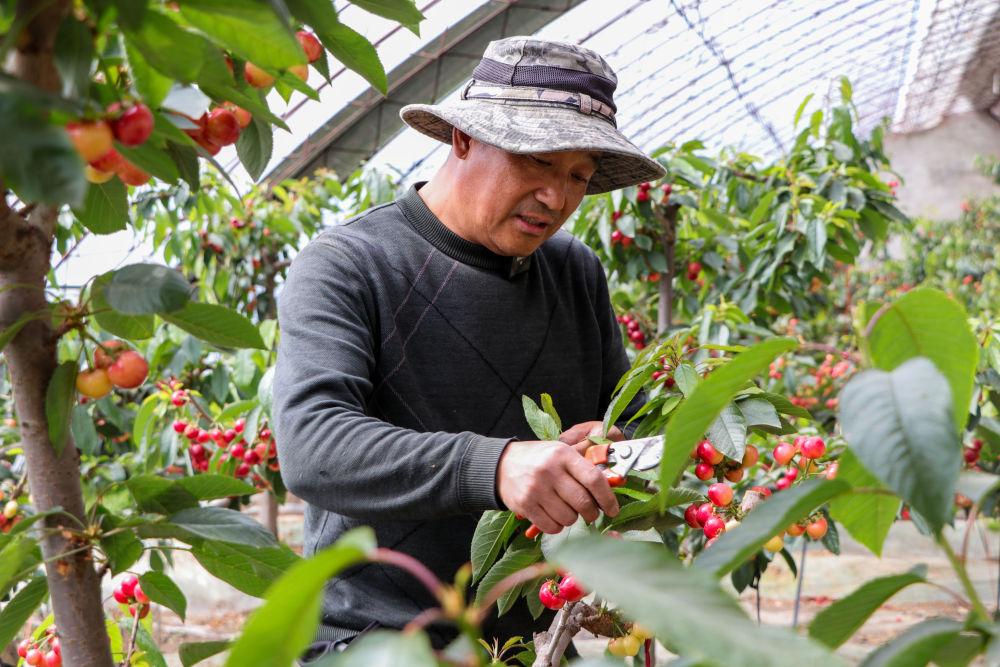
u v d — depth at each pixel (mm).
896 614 6215
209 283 5094
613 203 3854
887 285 11500
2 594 1188
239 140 1191
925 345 802
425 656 518
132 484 1119
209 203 4918
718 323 3469
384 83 1114
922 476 646
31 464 1055
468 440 1396
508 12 7320
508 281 1918
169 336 3801
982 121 17594
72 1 772
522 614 1824
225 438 3143
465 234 1883
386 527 1760
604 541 617
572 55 1752
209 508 1117
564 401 1997
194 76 799
